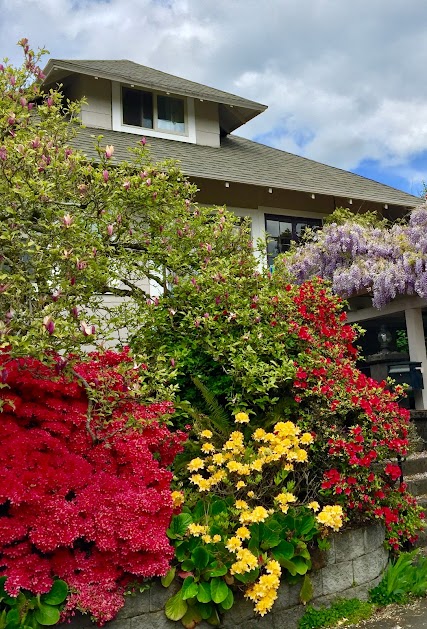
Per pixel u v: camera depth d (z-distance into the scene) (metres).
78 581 2.77
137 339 4.61
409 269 6.85
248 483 3.47
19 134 4.19
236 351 4.14
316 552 3.40
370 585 3.61
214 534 3.15
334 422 3.89
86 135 9.62
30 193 3.62
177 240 4.98
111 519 2.80
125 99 10.55
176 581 3.00
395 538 3.89
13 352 2.83
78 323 3.46
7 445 2.84
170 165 5.46
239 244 5.27
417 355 6.99
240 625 3.06
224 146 11.78
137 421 3.18
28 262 3.87
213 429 3.85
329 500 3.71
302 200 11.05
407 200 11.78
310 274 8.27
